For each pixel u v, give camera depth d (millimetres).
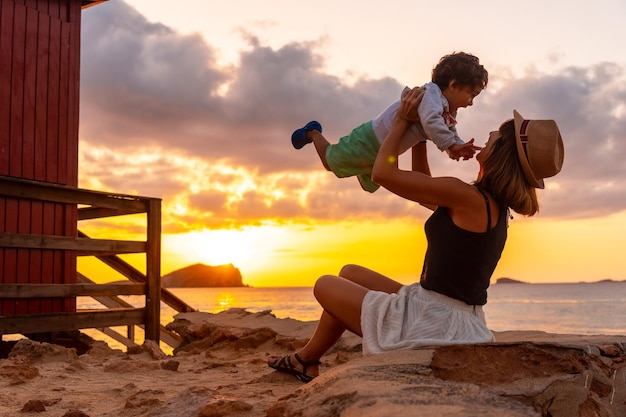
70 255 8547
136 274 9219
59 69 8930
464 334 3086
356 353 5875
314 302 149250
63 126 8906
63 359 6145
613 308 91000
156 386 4453
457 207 3100
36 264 8102
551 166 3105
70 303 8344
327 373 2895
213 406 2941
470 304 3146
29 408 3561
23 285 7582
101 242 8398
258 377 4555
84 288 8180
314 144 4227
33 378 4867
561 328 59875
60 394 4156
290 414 2518
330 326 3756
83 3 9516
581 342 3414
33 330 7617
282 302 152500
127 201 8789
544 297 146750
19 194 7805
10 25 8312
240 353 6934
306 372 3951
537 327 61094
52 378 4887
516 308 95688
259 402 3260
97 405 3797
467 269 3088
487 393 2406
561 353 3131
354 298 3365
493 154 3174
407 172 3197
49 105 8734
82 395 4121
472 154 3291
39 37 8688
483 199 3100
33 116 8500
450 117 3605
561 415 2877
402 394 2365
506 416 2074
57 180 8734
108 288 8461
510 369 2965
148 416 3129
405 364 2816
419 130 3570
